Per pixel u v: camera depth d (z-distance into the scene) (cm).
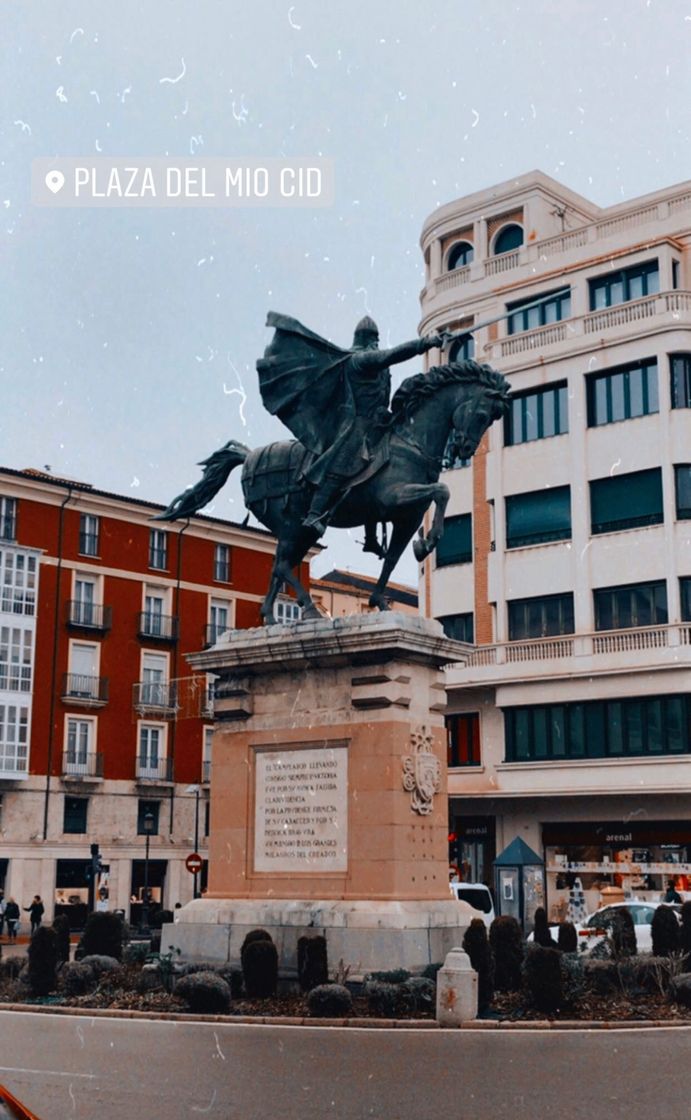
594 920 2720
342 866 1627
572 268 4391
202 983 1502
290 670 1728
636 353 4156
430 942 1561
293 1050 1235
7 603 5128
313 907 1609
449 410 1706
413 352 1675
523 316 4569
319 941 1530
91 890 4331
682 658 3897
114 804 5384
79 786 5269
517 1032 1369
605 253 4353
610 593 4159
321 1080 1076
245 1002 1521
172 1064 1156
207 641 5825
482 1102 984
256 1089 1038
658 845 3962
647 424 4119
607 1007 1517
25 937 4375
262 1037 1327
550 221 4725
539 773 4175
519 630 4362
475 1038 1324
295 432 1764
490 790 4259
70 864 5219
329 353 1758
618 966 1639
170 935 1725
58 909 5147
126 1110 958
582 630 4162
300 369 1766
